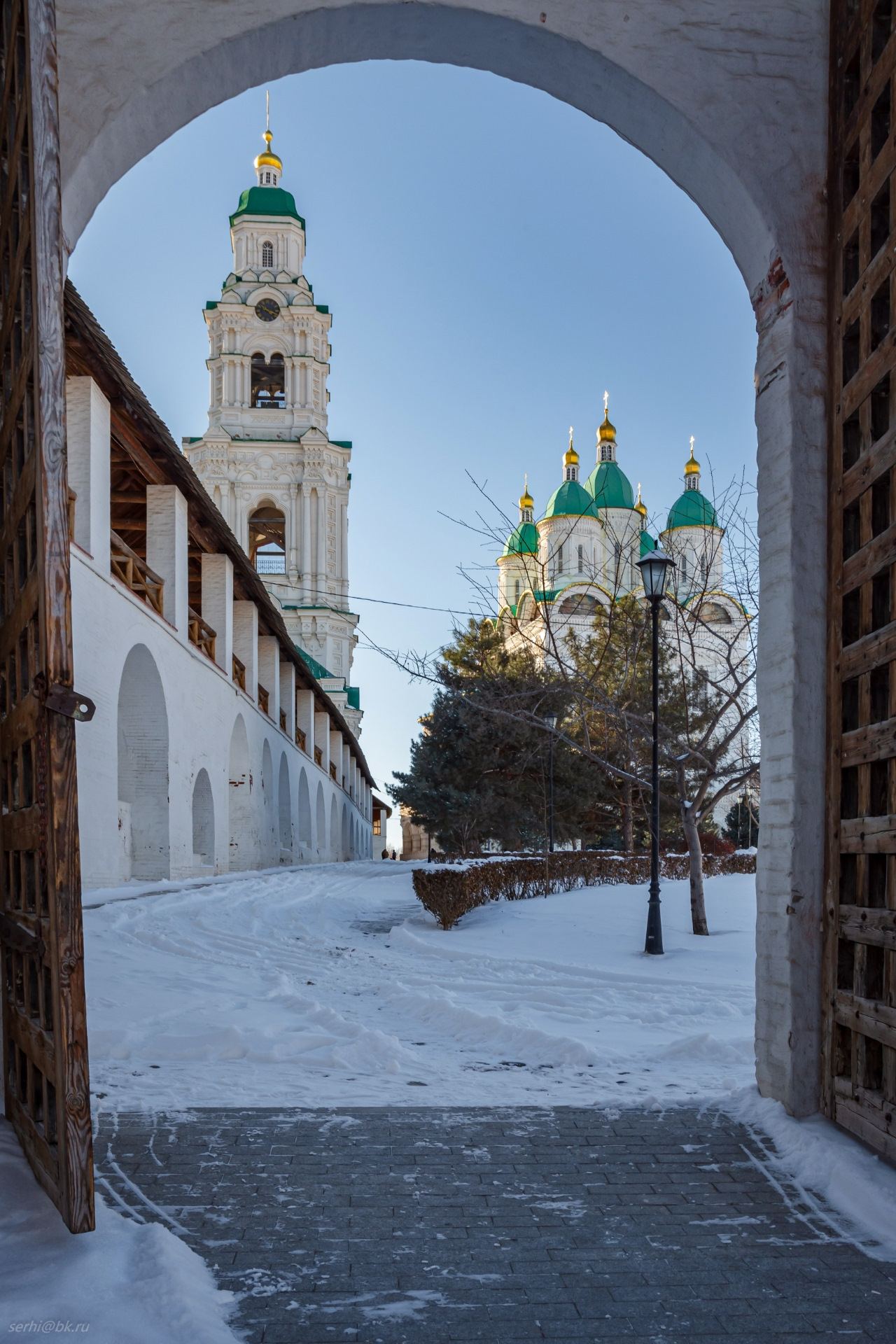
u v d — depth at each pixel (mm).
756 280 5328
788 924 4852
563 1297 3121
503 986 9789
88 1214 3270
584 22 5059
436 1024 7891
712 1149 4520
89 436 15234
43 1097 3725
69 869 3217
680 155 5293
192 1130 4727
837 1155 4211
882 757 4250
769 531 5148
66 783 3203
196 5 4934
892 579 4301
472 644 33406
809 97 5113
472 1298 3105
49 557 3203
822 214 5082
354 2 4969
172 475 19641
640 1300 3111
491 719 29703
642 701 21250
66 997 3232
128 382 15664
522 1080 5938
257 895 19172
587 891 21109
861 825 4438
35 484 3367
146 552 20266
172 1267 3082
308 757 39250
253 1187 3996
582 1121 4949
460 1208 3830
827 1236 3615
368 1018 8156
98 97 4867
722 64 5082
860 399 4590
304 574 55656
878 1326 2965
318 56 5309
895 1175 4008
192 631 22719
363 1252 3418
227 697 24688
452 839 35094
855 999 4406
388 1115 5039
